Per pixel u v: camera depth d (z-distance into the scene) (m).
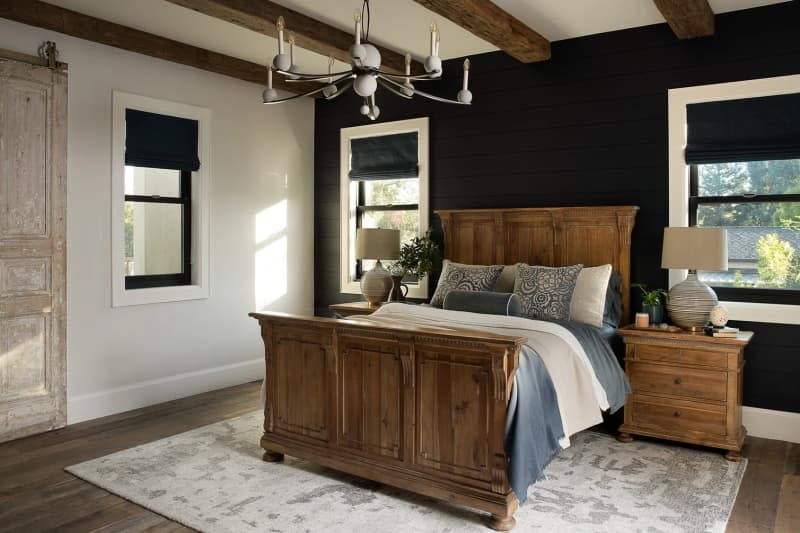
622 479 3.47
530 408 2.93
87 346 4.61
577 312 4.36
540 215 4.99
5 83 4.08
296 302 6.37
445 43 5.09
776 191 4.30
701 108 4.48
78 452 3.90
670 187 4.55
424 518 2.97
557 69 5.02
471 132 5.47
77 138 4.51
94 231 4.63
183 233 5.40
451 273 4.98
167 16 4.43
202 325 5.46
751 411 4.30
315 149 6.51
